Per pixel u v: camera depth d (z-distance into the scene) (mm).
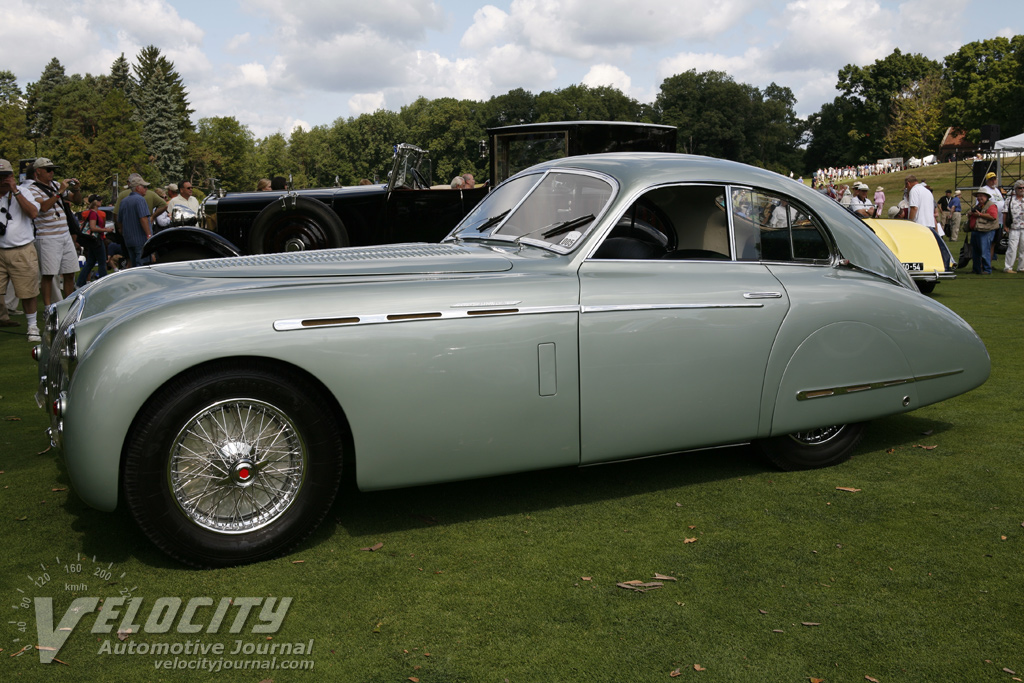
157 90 115750
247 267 3250
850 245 3895
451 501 3549
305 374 2916
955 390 4047
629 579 2787
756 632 2445
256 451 2883
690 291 3420
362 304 2922
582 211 3549
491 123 89938
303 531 2982
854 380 3773
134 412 2684
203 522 2859
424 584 2762
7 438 4602
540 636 2424
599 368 3248
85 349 2834
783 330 3584
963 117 81125
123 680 2217
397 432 2990
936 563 2896
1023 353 6680
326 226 8398
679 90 119250
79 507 3484
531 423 3172
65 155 105375
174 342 2703
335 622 2518
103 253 12000
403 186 9383
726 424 3533
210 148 138250
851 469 3945
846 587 2725
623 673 2230
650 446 3408
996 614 2541
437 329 2994
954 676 2215
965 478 3785
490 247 3688
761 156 123188
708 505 3480
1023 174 40656
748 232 3676
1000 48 80875
